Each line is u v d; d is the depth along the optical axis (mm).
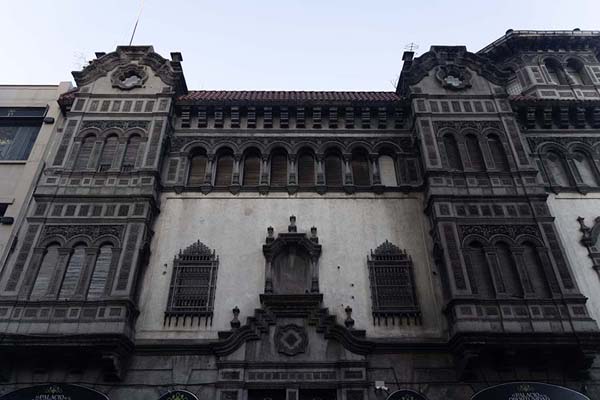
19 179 18172
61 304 14430
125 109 19359
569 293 14656
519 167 17578
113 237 15938
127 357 14305
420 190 18203
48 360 14023
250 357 14383
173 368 14266
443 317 15242
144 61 20844
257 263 16406
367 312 15422
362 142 19625
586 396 13562
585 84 22531
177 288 15750
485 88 20016
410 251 16719
